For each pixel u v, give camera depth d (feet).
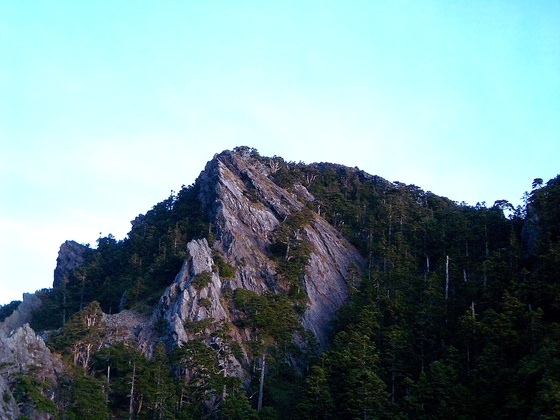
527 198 380.58
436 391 244.42
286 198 451.94
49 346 290.76
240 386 281.74
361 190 532.73
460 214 433.89
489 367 246.06
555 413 195.11
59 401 253.03
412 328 303.89
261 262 372.38
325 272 390.01
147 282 377.50
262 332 315.37
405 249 407.85
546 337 241.96
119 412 272.10
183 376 282.77
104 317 332.19
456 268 356.59
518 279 299.79
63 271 505.66
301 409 253.24
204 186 444.96
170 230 415.03
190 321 309.01
